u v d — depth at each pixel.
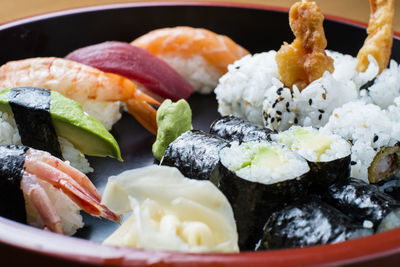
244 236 0.29
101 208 0.30
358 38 0.42
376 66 0.35
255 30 0.44
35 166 0.30
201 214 0.28
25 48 0.42
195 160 0.30
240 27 0.44
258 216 0.29
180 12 0.44
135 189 0.28
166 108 0.34
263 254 0.25
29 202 0.30
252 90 0.37
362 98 0.36
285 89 0.35
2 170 0.30
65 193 0.30
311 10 0.34
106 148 0.34
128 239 0.28
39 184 0.30
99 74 0.37
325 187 0.30
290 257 0.25
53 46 0.43
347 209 0.29
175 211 0.28
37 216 0.30
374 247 0.25
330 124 0.33
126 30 0.44
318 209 0.28
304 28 0.34
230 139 0.33
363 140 0.33
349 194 0.30
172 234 0.27
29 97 0.33
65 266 0.25
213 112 0.40
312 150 0.30
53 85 0.36
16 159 0.30
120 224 0.31
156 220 0.28
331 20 0.43
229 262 0.25
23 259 0.25
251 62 0.38
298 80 0.35
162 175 0.28
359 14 0.50
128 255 0.25
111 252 0.25
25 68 0.37
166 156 0.31
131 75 0.38
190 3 0.44
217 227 0.27
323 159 0.30
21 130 0.34
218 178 0.30
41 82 0.36
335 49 0.43
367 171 0.33
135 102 0.37
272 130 0.34
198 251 0.26
